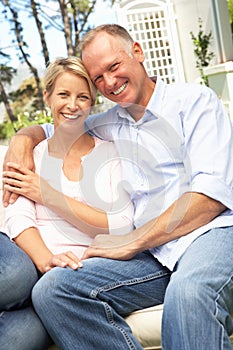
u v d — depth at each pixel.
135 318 2.41
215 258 2.30
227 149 2.57
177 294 2.20
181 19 11.63
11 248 2.49
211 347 2.13
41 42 16.92
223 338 2.15
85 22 16.47
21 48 17.00
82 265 2.41
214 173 2.52
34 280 2.46
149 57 11.09
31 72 17.22
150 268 2.51
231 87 8.40
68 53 16.58
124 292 2.41
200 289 2.19
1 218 2.93
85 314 2.30
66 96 2.64
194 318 2.15
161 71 12.10
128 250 2.48
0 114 17.22
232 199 2.51
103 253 2.50
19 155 2.74
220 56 9.20
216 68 8.66
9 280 2.34
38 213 2.68
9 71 17.12
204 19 10.61
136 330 2.39
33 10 16.66
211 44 10.78
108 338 2.28
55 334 2.34
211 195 2.45
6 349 2.29
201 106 2.61
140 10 10.80
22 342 2.32
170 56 11.29
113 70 2.64
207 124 2.58
